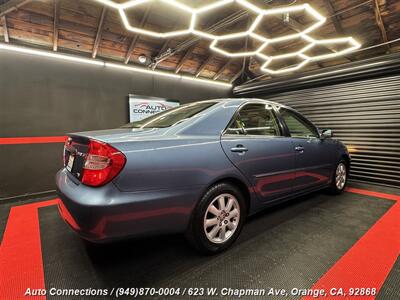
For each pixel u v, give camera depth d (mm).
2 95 3180
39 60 3461
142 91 4691
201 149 1559
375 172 4062
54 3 3094
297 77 4934
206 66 5539
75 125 3842
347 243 1835
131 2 2551
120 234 1252
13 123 3275
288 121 2439
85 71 3926
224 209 1706
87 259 1653
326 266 1531
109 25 3705
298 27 3451
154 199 1329
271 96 5656
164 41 4375
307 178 2498
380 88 3939
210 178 1570
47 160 3570
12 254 1735
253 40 4793
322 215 2434
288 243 1842
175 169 1415
